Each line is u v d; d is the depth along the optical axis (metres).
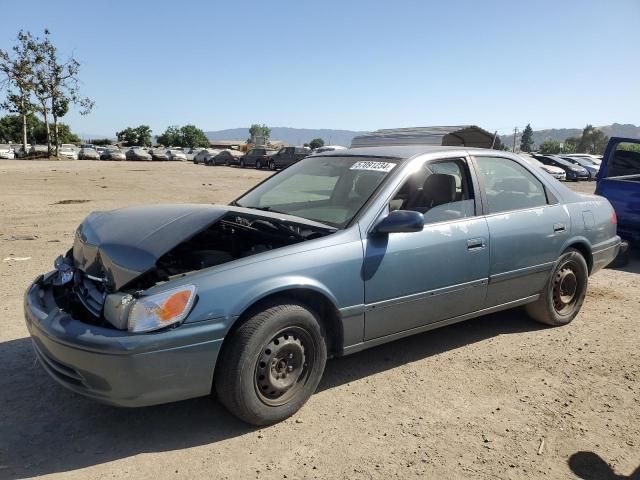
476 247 4.09
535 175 4.81
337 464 2.86
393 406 3.48
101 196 15.89
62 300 3.32
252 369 3.05
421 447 3.03
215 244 3.94
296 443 3.05
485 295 4.25
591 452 3.02
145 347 2.74
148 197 16.05
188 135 104.56
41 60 49.81
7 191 16.34
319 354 3.37
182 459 2.89
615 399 3.63
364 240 3.53
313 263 3.28
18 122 81.00
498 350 4.41
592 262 5.16
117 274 3.00
